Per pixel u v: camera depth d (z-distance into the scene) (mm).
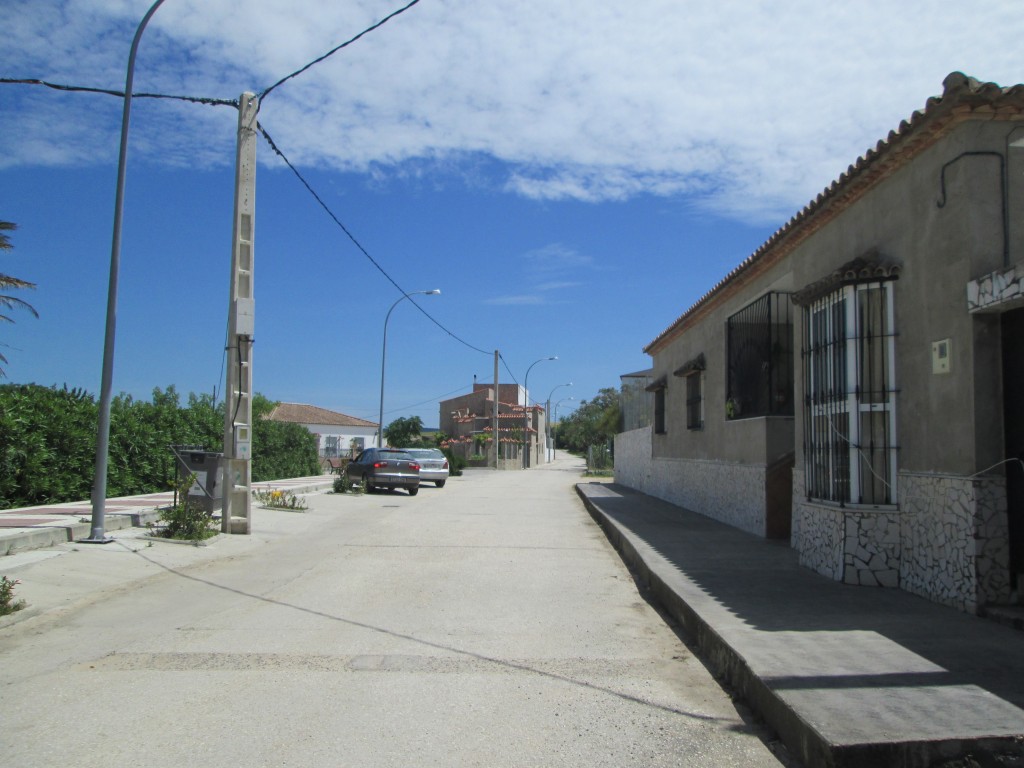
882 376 8344
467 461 62844
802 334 9938
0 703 5148
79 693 5352
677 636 7293
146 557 10805
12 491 15438
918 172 7891
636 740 4652
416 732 4688
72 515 13430
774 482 12469
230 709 5047
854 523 8391
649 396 23906
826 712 4477
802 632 6297
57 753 4332
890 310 8289
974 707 4570
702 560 10156
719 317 15516
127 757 4285
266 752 4363
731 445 14523
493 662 6207
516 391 85938
